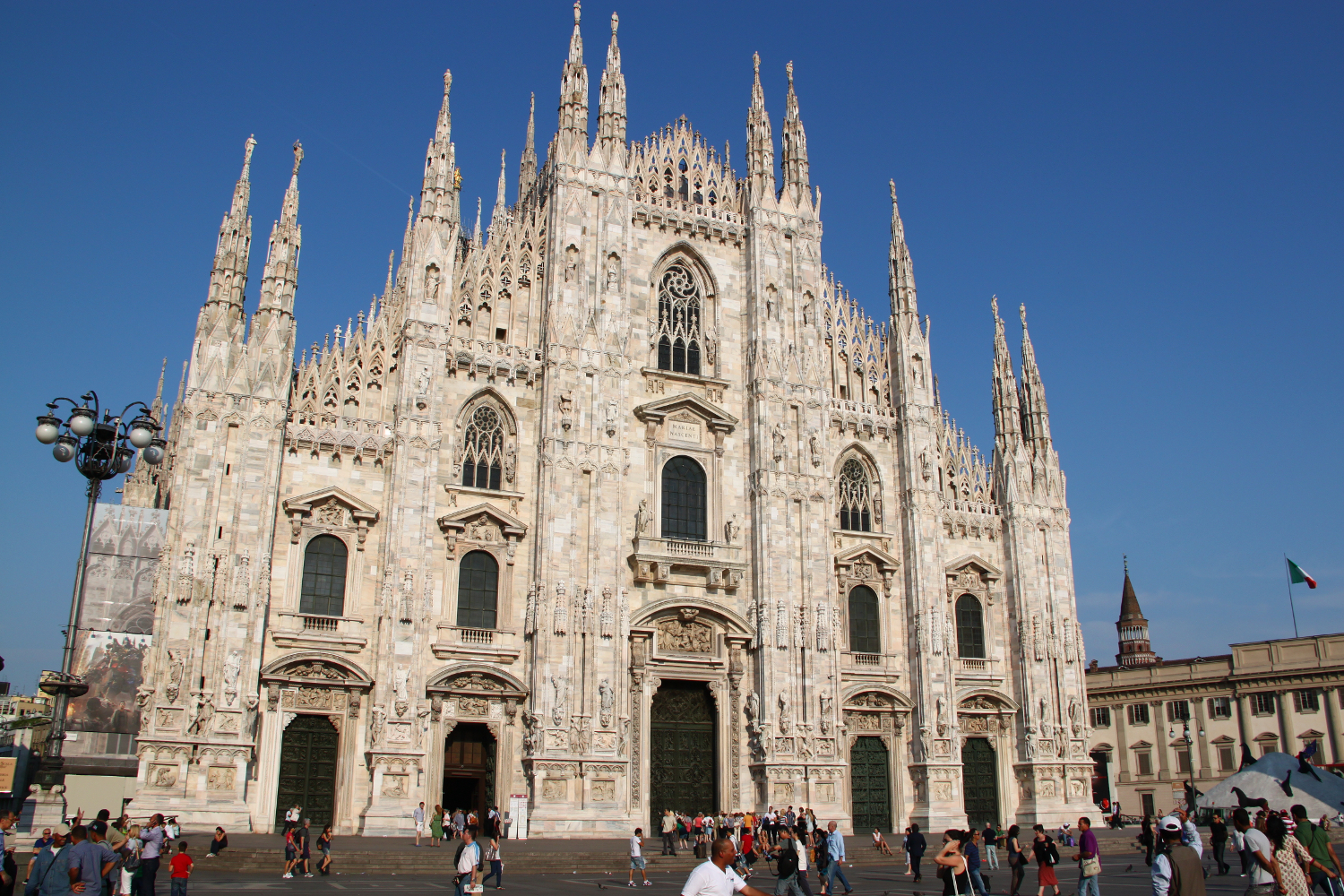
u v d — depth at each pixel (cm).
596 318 6347
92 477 3061
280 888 3662
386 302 6038
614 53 6881
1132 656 15100
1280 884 2203
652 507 6347
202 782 4981
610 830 5625
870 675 6650
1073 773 6912
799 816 5344
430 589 5647
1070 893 3806
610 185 6625
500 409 6156
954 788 6544
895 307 7356
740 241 7081
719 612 6275
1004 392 7475
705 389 6725
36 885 2302
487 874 4472
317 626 5434
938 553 6925
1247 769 4903
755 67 7331
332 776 5369
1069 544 7350
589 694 5778
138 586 4731
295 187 5903
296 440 5600
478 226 6406
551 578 5850
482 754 5716
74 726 4531
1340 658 9606
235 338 5544
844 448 7012
